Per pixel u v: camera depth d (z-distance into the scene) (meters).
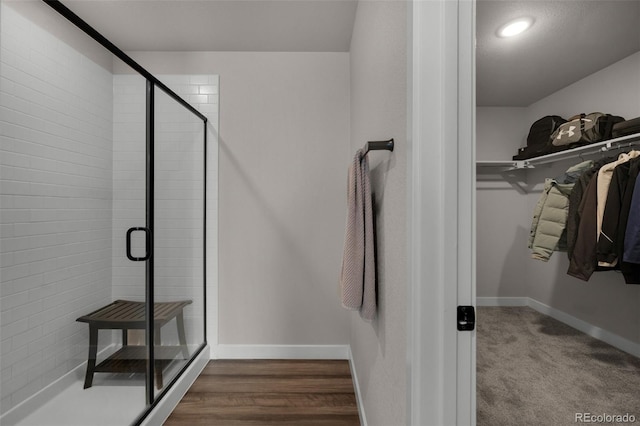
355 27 2.03
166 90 1.88
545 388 1.40
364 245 1.18
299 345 2.42
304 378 2.10
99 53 1.59
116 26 2.11
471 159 0.67
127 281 1.68
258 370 2.21
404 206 0.80
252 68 2.42
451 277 0.67
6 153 1.22
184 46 2.35
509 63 1.55
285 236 2.43
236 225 2.42
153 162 1.76
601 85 1.57
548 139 1.74
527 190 1.96
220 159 2.42
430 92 0.67
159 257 1.82
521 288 1.99
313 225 2.43
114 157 1.68
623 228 1.22
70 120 1.47
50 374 1.37
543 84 1.72
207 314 2.40
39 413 1.33
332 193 2.43
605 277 1.58
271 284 2.42
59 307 1.41
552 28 1.30
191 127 2.21
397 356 0.88
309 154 2.43
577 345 1.63
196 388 1.98
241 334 2.41
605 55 1.47
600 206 1.32
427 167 0.67
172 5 1.91
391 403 0.96
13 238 1.25
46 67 1.35
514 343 1.67
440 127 0.67
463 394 0.67
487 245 2.00
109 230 1.67
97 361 1.54
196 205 2.28
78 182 1.50
